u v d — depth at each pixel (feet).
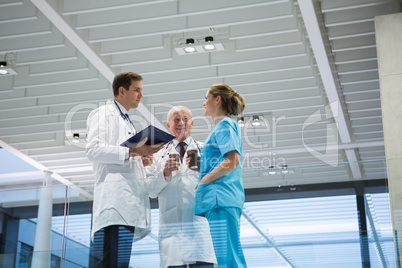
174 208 10.48
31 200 11.15
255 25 21.33
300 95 27.35
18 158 40.19
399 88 17.12
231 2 19.20
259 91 26.96
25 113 29.40
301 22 22.65
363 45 23.04
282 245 10.09
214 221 10.18
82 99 27.35
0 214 11.21
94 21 20.10
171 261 10.25
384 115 16.99
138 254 10.40
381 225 9.80
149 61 23.48
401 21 17.89
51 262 10.79
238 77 26.18
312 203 10.13
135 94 11.77
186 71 25.66
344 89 27.35
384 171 10.02
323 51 22.17
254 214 10.28
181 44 22.61
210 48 22.45
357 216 9.95
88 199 10.85
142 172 11.26
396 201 9.85
